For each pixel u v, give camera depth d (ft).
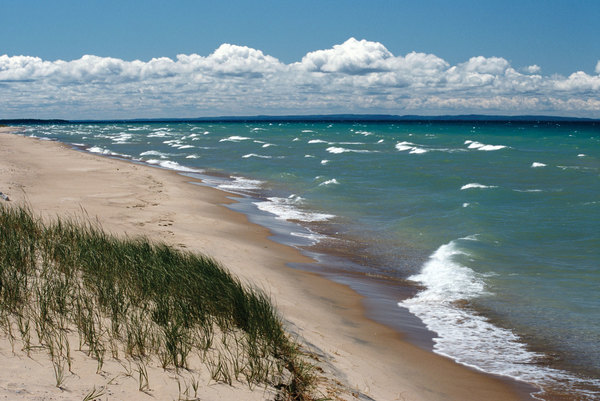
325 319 31.58
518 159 143.74
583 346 29.14
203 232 52.70
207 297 25.31
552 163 135.95
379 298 37.11
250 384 18.11
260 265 42.65
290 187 92.07
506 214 64.49
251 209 70.33
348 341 28.17
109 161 128.06
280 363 20.85
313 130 414.00
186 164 136.77
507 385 24.58
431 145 209.67
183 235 49.26
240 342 21.75
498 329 31.58
